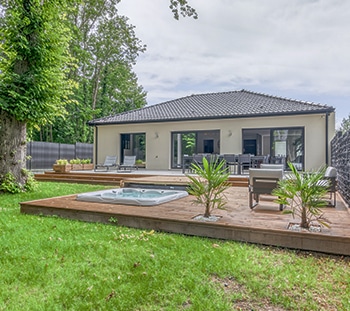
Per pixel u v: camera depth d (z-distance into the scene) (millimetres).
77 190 9688
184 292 2588
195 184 5031
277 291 2635
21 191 8547
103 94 29438
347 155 6367
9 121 8523
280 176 5391
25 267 3074
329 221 4449
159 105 17891
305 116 11914
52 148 18641
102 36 26625
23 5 8195
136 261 3277
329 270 3133
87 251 3561
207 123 13625
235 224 4234
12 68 8516
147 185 8914
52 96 8898
